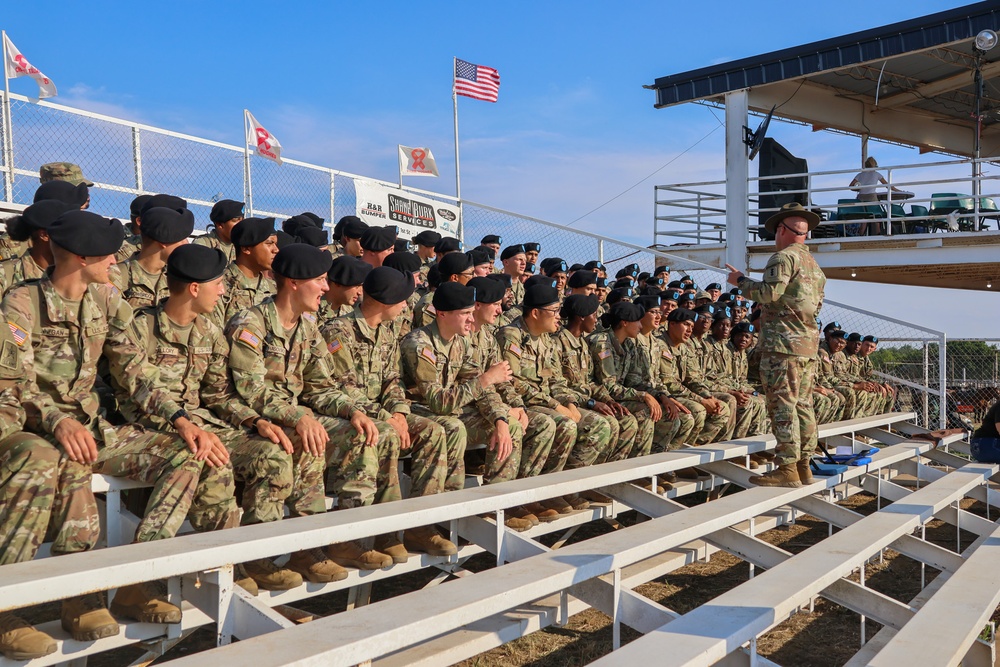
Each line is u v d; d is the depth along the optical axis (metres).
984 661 4.87
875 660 3.85
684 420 8.02
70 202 5.37
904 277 17.00
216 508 4.02
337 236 8.81
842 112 17.28
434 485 5.23
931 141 18.56
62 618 3.43
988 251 13.73
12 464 3.42
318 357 5.03
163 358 4.32
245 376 4.52
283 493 4.30
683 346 9.24
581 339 7.77
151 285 5.28
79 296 3.91
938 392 14.45
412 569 4.79
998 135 19.41
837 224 15.80
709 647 3.53
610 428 6.88
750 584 4.49
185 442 3.92
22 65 9.05
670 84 16.91
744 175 16.20
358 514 4.12
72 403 3.84
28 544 3.38
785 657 5.57
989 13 13.30
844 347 13.56
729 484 10.17
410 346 5.82
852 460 7.52
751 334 10.95
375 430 4.72
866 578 7.66
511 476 5.84
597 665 3.29
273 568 4.15
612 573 4.39
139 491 4.36
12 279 5.05
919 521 6.50
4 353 3.63
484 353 6.64
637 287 12.05
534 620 4.32
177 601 3.56
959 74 15.84
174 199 6.79
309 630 3.14
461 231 14.96
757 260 16.16
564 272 10.80
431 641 3.89
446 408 5.62
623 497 6.15
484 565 7.14
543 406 6.69
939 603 4.82
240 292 5.97
